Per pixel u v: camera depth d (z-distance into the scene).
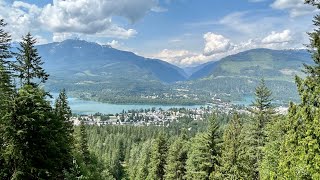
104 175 65.56
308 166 20.44
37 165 23.30
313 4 20.11
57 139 26.42
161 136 53.78
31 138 22.88
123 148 133.38
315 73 20.70
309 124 20.86
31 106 23.36
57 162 25.19
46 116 24.36
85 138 53.09
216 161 33.53
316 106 20.94
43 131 23.31
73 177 27.27
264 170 30.77
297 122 22.56
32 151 22.75
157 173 53.19
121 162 127.88
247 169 32.28
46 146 23.64
